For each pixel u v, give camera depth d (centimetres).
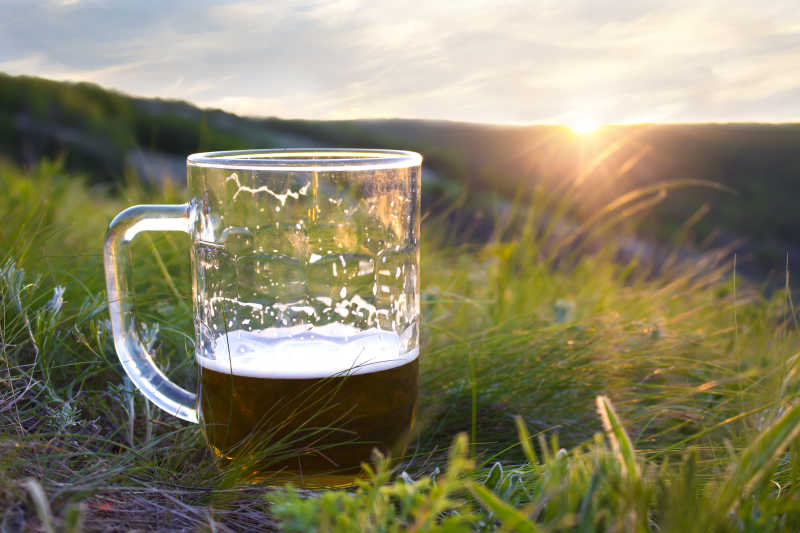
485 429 42
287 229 30
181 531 27
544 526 24
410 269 32
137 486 30
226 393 30
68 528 22
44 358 37
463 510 28
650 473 27
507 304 62
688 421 42
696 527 24
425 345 52
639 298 63
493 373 45
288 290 30
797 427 25
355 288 30
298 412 29
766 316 59
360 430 30
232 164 30
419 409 42
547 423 43
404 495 23
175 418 38
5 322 39
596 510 23
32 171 77
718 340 57
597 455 25
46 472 29
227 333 30
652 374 48
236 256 30
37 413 35
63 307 44
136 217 34
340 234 30
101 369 39
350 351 30
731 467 28
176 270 59
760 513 26
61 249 56
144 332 41
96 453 31
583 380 46
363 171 30
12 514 25
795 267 175
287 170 29
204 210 31
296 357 29
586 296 67
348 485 30
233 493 30
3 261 44
